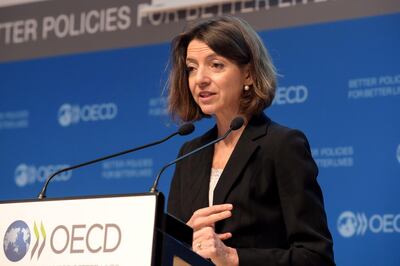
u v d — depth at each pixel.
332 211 6.76
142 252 3.23
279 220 4.37
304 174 4.35
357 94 6.87
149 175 7.68
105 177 7.88
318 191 4.42
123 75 8.09
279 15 7.37
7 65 8.69
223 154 4.64
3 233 3.58
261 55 4.68
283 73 7.22
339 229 6.71
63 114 8.30
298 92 7.13
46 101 8.42
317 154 6.92
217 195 4.40
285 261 4.10
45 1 8.66
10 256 3.53
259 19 7.46
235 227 4.32
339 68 6.99
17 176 8.35
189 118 4.90
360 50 6.93
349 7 7.05
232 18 4.73
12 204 3.60
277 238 4.36
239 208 4.34
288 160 4.37
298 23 7.26
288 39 7.27
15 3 8.80
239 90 4.62
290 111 7.13
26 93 8.53
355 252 6.62
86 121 8.16
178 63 4.84
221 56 4.57
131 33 8.14
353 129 6.82
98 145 8.04
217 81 4.55
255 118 4.64
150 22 8.06
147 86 7.94
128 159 7.81
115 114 8.03
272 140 4.44
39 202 3.54
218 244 3.94
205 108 4.59
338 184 6.79
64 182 8.08
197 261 3.49
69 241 3.40
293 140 4.43
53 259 3.41
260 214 4.34
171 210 4.68
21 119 8.48
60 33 8.52
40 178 8.25
